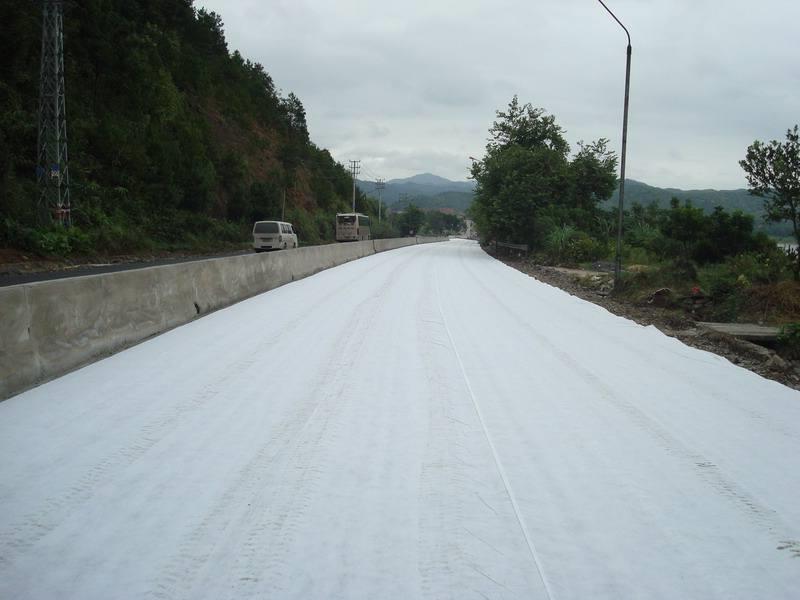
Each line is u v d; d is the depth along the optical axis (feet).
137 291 29.19
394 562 10.62
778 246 65.92
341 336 30.81
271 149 226.79
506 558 10.84
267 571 10.24
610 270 88.84
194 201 138.62
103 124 119.14
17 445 15.31
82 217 97.55
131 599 9.41
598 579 10.27
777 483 14.43
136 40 146.61
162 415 17.89
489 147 143.13
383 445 16.11
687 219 72.18
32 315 21.06
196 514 12.09
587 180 143.33
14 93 102.42
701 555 11.15
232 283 44.01
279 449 15.57
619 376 24.56
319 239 212.84
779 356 34.14
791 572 10.68
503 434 17.26
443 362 25.91
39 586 9.68
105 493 12.88
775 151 52.85
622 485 14.06
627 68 59.16
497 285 63.16
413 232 415.44
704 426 18.47
